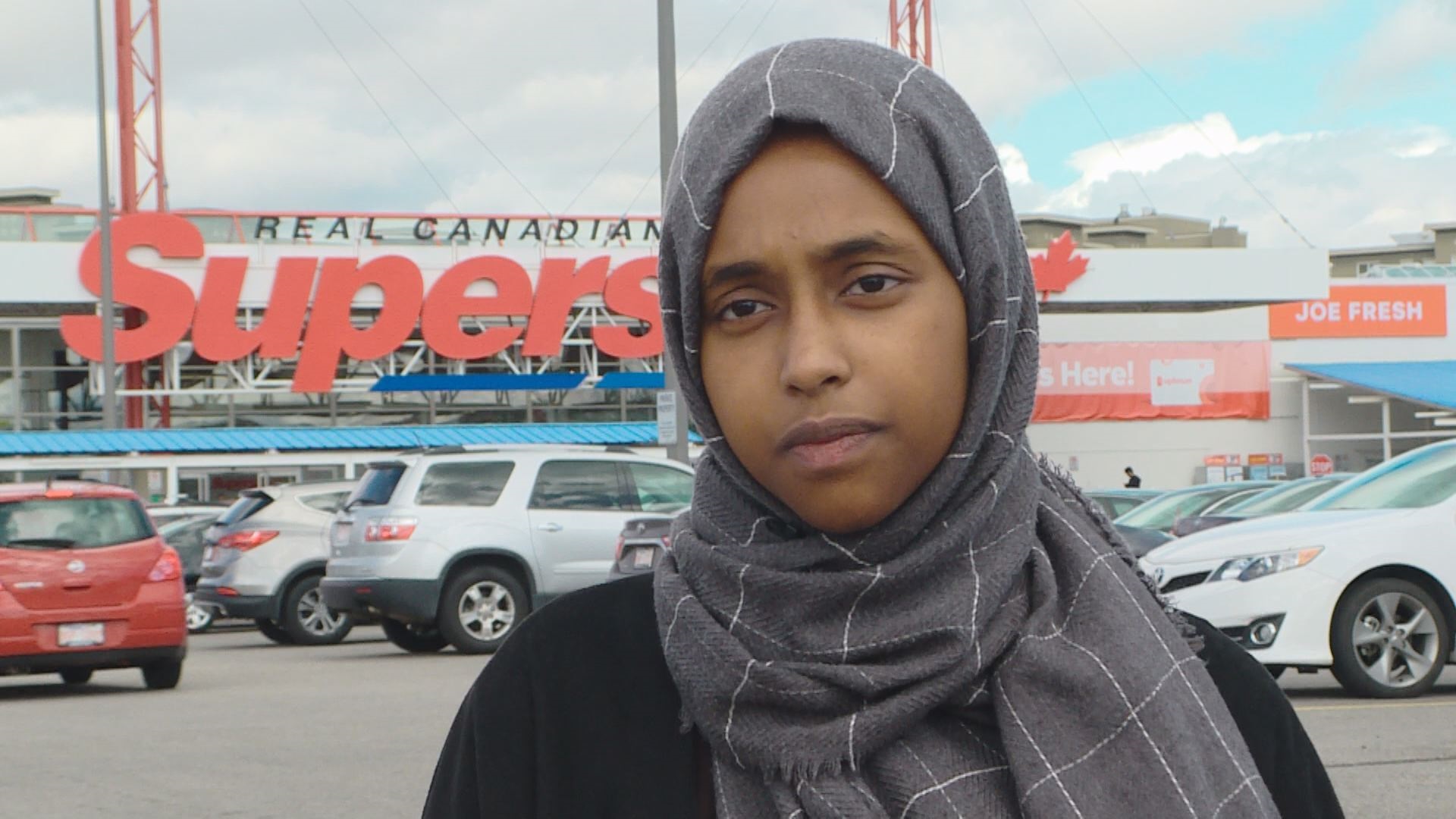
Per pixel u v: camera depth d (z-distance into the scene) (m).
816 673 1.15
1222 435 39.47
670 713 1.23
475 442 30.34
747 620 1.19
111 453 28.42
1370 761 6.42
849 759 1.15
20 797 6.59
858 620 1.17
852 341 1.12
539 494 13.90
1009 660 1.19
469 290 34.34
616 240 35.38
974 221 1.13
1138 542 13.00
